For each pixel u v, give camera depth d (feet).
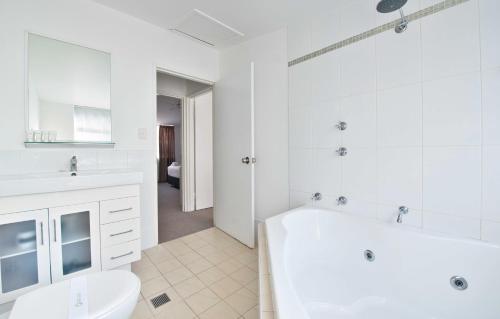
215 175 8.89
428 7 4.32
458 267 3.76
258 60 7.55
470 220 3.99
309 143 6.32
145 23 6.82
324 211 5.51
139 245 5.36
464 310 3.62
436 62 4.26
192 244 7.44
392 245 4.42
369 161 5.18
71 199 4.40
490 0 3.73
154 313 4.33
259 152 7.64
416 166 4.54
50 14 5.32
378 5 3.77
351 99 5.44
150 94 6.99
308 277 4.84
